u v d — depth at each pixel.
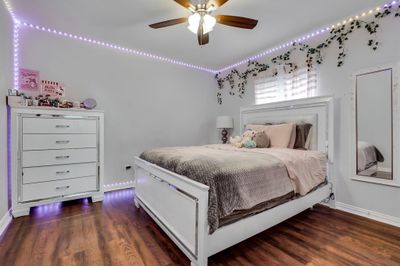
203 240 1.37
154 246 1.76
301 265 1.52
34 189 2.42
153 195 2.18
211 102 4.63
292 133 2.82
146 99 3.69
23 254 1.62
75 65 3.01
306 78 2.97
